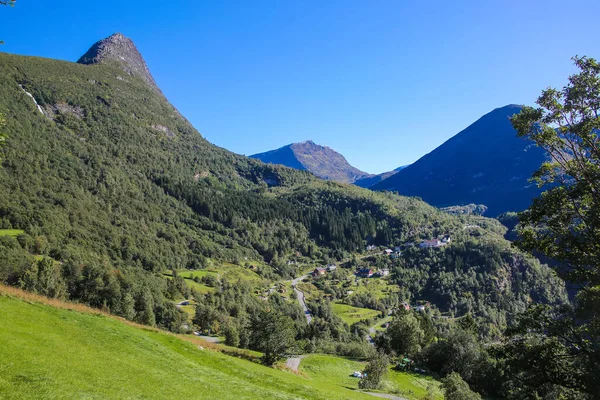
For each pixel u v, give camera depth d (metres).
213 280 193.25
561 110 24.55
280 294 199.62
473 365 79.38
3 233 153.62
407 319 101.12
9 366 19.25
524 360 24.25
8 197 183.75
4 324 27.36
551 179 26.77
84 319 37.69
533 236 27.03
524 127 26.70
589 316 22.34
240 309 154.25
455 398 49.81
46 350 24.17
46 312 35.56
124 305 117.81
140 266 187.25
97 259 164.25
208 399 25.34
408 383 73.12
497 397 73.38
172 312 131.50
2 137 26.05
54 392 17.56
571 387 22.47
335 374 72.56
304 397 35.25
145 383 24.27
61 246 161.00
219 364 40.62
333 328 144.88
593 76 22.97
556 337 24.03
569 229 25.72
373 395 55.22
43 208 189.62
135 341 36.41
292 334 61.19
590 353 21.52
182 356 38.16
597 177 22.06
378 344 102.62
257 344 59.03
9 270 116.19
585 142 24.09
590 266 23.95
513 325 26.25
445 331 143.00
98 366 24.62
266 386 36.88
